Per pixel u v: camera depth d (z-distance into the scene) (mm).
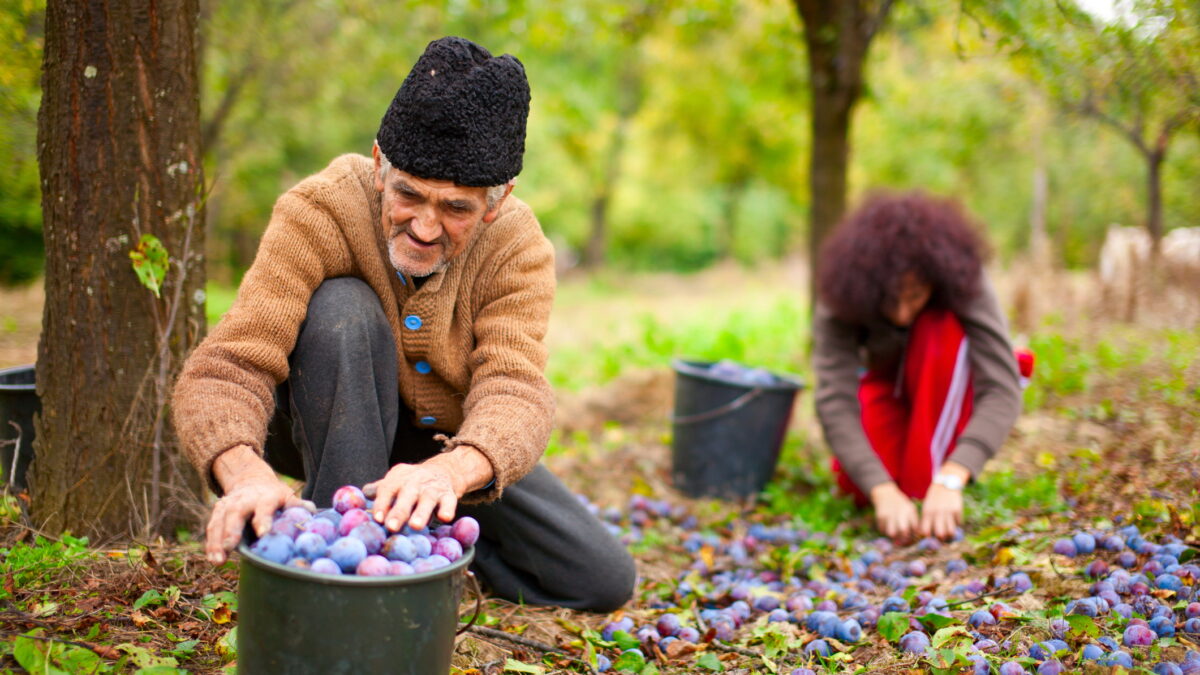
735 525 3918
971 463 3311
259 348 1923
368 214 2111
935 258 3434
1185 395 4160
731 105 20453
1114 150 8258
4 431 2865
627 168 27047
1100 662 2025
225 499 1605
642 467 4723
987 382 3480
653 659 2412
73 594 2207
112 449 2660
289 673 1531
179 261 2713
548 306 2230
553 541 2557
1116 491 3275
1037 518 3318
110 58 2582
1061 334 6746
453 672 2049
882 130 11797
